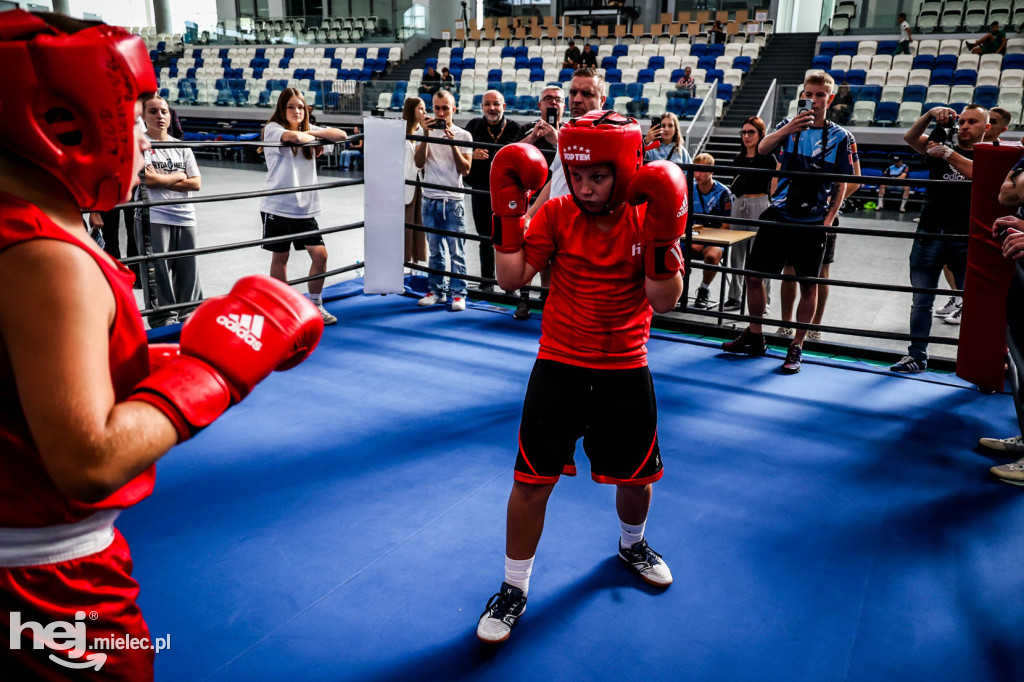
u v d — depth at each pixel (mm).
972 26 14773
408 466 2709
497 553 2180
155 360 1007
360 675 1682
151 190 4156
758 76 15336
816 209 3762
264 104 17000
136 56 770
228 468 2660
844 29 15680
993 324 3258
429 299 4902
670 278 1621
